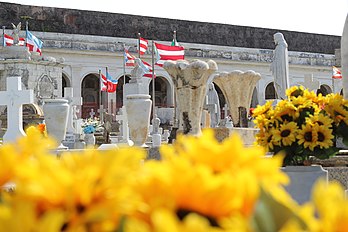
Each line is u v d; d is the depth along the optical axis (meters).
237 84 17.86
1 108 30.70
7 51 35.75
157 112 41.97
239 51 59.38
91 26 56.50
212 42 62.72
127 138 20.25
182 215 1.24
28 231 1.12
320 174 5.18
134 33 58.62
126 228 1.19
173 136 13.95
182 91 13.02
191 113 13.03
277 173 1.51
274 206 1.30
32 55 36.09
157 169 1.31
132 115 13.74
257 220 1.25
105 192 1.28
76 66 51.44
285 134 5.32
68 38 51.69
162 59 35.34
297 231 1.13
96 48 52.41
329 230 1.19
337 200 1.25
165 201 1.24
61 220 1.14
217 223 1.24
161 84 57.50
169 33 60.50
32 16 54.00
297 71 61.38
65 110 13.52
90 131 25.38
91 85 54.88
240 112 18.08
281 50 22.59
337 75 43.41
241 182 1.27
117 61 53.28
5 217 1.13
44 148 1.63
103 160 1.34
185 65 12.98
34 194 1.22
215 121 32.41
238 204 1.26
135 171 1.39
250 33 65.06
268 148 5.41
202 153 1.44
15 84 14.44
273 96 61.75
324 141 5.27
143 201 1.27
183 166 1.26
